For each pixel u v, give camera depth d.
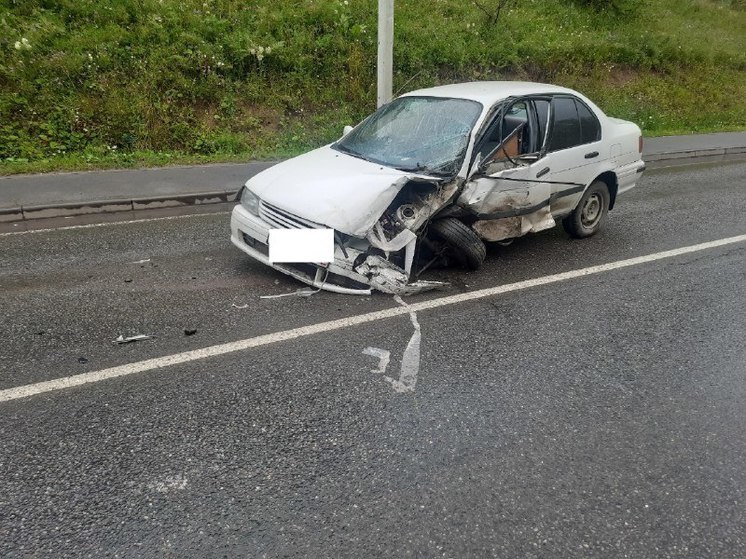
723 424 3.20
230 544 2.31
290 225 4.39
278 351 3.75
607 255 5.82
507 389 3.44
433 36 12.71
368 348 3.82
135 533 2.35
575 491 2.66
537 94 5.38
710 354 3.94
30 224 6.25
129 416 3.06
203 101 9.89
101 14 10.24
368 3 12.77
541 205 5.30
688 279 5.26
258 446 2.87
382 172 4.52
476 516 2.49
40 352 3.65
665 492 2.68
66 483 2.60
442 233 4.70
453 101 5.19
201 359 3.63
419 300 4.56
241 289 4.68
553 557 2.30
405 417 3.14
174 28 10.33
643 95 15.02
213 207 7.19
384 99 8.56
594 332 4.19
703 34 18.73
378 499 2.57
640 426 3.15
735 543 2.41
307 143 10.06
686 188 9.02
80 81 9.16
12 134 8.41
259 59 10.29
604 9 17.44
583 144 5.68
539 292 4.84
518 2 16.22
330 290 4.52
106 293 4.55
